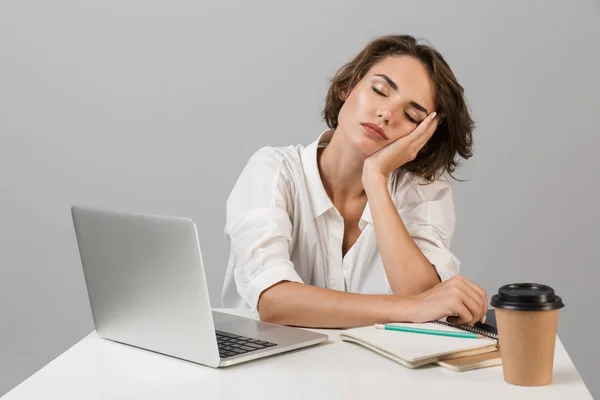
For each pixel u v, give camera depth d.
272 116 2.79
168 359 1.17
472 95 2.73
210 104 2.79
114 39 2.79
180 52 2.78
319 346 1.23
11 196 2.84
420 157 1.78
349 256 1.74
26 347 2.87
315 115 2.78
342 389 1.01
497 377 1.06
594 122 2.71
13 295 2.86
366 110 1.61
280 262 1.49
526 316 1.00
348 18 2.74
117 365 1.14
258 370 1.10
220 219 2.81
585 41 2.69
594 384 2.77
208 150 2.80
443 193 1.81
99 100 2.80
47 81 2.80
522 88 2.72
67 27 2.79
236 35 2.77
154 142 2.81
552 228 2.75
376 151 1.63
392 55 1.64
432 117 1.64
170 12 2.77
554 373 1.08
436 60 1.65
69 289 2.85
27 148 2.82
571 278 2.75
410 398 0.98
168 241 1.11
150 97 2.79
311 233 1.72
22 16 2.79
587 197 2.73
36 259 2.85
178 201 2.82
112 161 2.82
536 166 2.74
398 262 1.56
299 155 1.75
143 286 1.18
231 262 1.85
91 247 1.26
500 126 2.73
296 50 2.76
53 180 2.83
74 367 1.13
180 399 0.98
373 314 1.34
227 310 1.56
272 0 2.75
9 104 2.81
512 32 2.71
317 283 1.76
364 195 1.74
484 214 2.76
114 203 2.83
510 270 2.77
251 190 1.64
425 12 2.72
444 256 1.68
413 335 1.23
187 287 1.11
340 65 2.75
